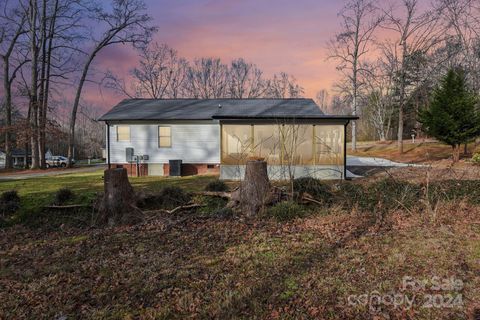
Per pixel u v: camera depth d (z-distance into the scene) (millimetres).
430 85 24609
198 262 4070
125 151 15461
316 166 11758
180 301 3055
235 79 39594
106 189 6500
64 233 5852
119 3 21984
